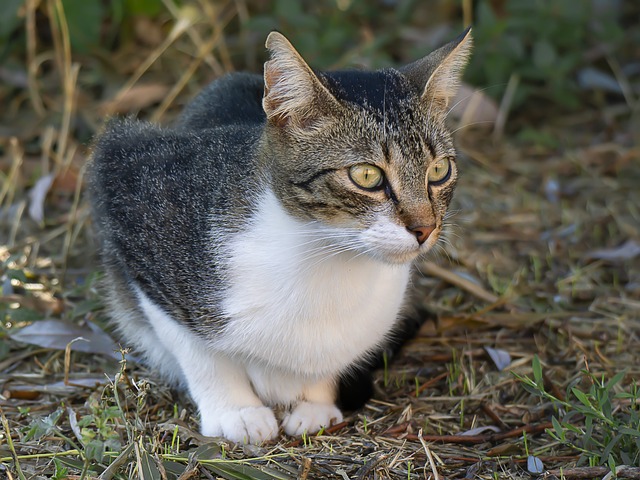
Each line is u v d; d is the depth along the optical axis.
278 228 4.25
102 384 4.88
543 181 7.52
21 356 5.26
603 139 8.05
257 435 4.52
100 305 5.47
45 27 8.11
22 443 4.32
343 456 4.29
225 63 7.91
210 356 4.57
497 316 5.75
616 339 5.65
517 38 8.03
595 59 8.67
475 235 6.81
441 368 5.35
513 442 4.55
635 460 4.25
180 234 4.43
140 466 3.97
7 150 7.41
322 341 4.46
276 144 4.26
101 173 4.82
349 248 4.18
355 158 4.12
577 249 6.67
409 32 8.35
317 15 8.45
